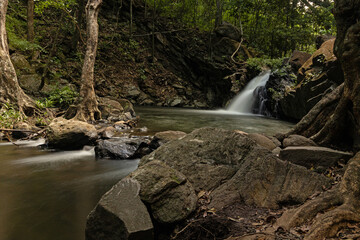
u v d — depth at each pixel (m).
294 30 19.52
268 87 15.30
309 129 5.55
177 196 3.00
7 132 8.01
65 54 18.17
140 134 8.51
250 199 3.20
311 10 19.95
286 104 12.48
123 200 2.69
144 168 3.18
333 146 4.82
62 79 15.70
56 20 19.61
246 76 19.73
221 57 21.42
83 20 21.23
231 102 19.59
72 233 3.02
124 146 6.32
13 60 13.91
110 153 6.18
